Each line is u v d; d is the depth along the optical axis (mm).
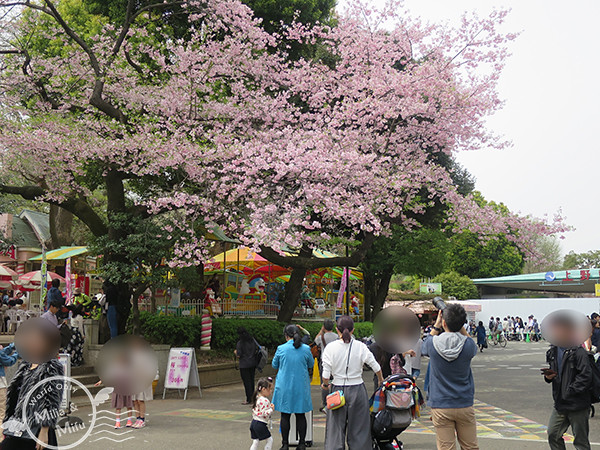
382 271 31969
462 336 5324
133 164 14695
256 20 16156
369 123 16484
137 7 19516
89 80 17375
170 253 15156
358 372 6543
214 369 16562
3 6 14938
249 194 14977
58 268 30094
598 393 6074
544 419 10211
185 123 15602
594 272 45344
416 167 17109
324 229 18609
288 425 7730
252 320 19797
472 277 62406
